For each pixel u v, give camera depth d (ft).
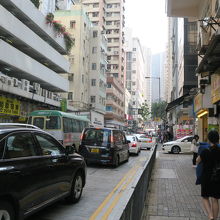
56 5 182.19
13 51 83.51
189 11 70.64
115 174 41.86
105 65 208.95
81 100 171.22
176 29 199.31
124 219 9.36
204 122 69.00
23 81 85.97
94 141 48.47
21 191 16.34
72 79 169.37
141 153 84.17
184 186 32.89
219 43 31.89
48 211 21.99
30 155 18.29
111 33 326.24
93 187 31.78
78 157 25.25
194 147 51.29
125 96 325.83
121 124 277.03
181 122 151.23
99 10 303.07
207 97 51.60
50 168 19.80
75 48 170.81
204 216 21.13
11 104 82.94
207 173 18.62
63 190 22.07
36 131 20.04
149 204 24.38
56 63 116.98
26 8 93.09
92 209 22.93
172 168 49.80
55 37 116.88
